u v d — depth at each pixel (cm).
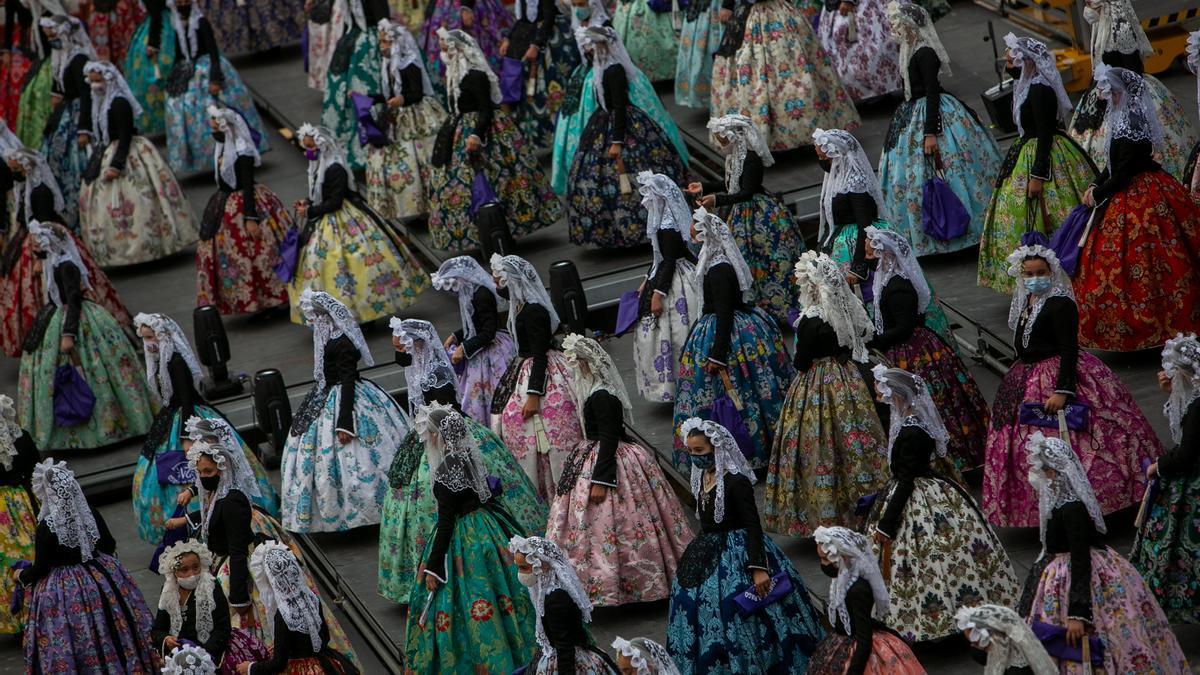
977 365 2788
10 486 2631
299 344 3278
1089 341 2617
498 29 3891
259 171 3906
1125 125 2527
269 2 4441
